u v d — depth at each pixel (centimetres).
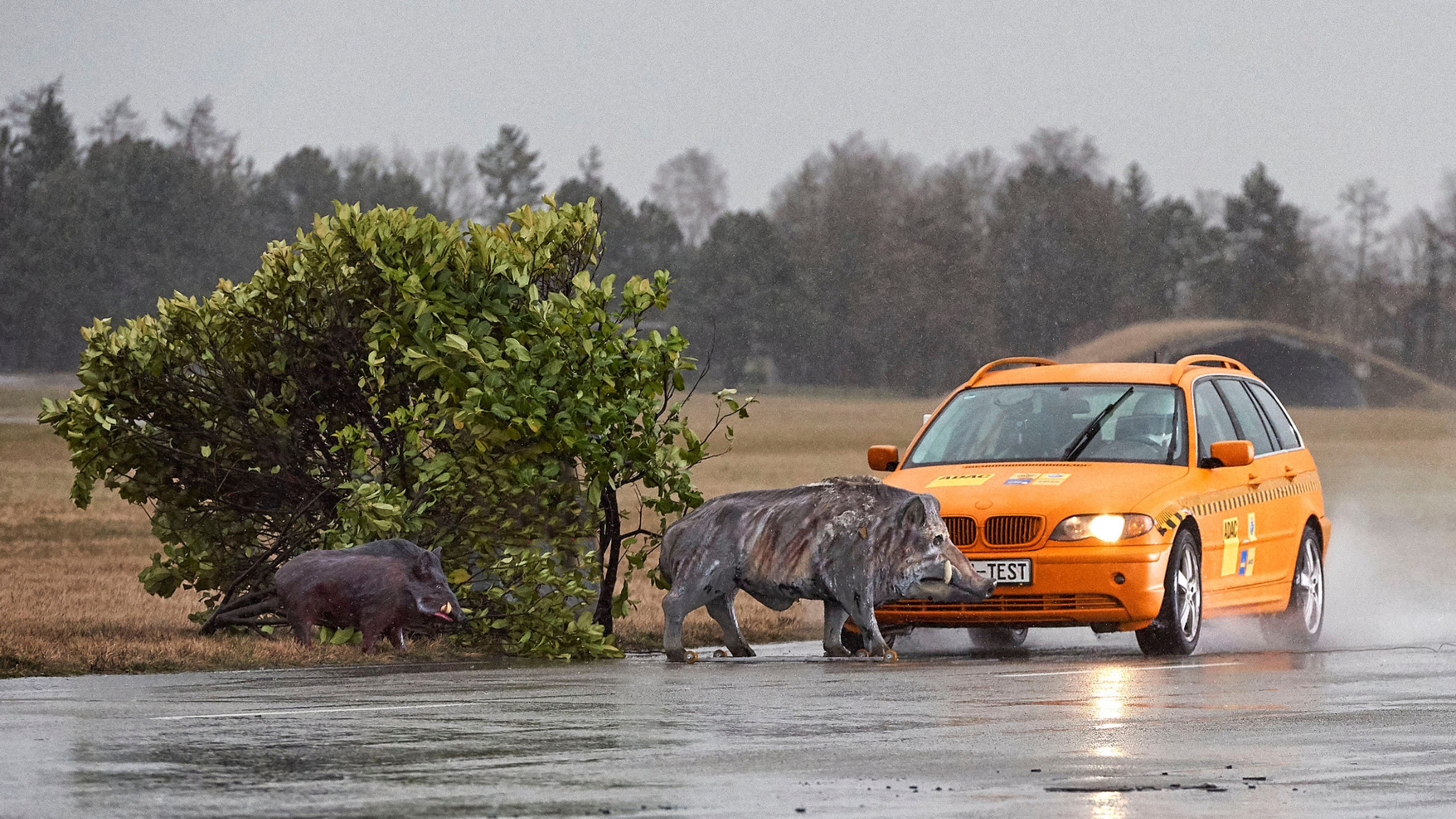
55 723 1823
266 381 2967
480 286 2867
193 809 1321
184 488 2978
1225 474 2969
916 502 2697
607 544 3006
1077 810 1320
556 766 1532
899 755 1600
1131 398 3028
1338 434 15950
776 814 1304
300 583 2673
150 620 3089
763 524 2761
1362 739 1708
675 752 1623
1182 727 1802
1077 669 2491
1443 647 2880
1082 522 2711
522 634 2816
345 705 2002
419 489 2844
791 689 2200
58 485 8275
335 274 2848
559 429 2786
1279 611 3131
